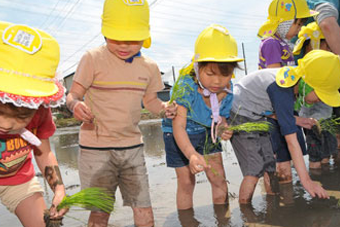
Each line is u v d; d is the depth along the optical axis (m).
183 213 2.66
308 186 2.61
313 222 2.24
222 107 2.87
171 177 3.77
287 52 3.62
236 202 2.81
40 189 2.26
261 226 2.25
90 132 2.54
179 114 2.67
